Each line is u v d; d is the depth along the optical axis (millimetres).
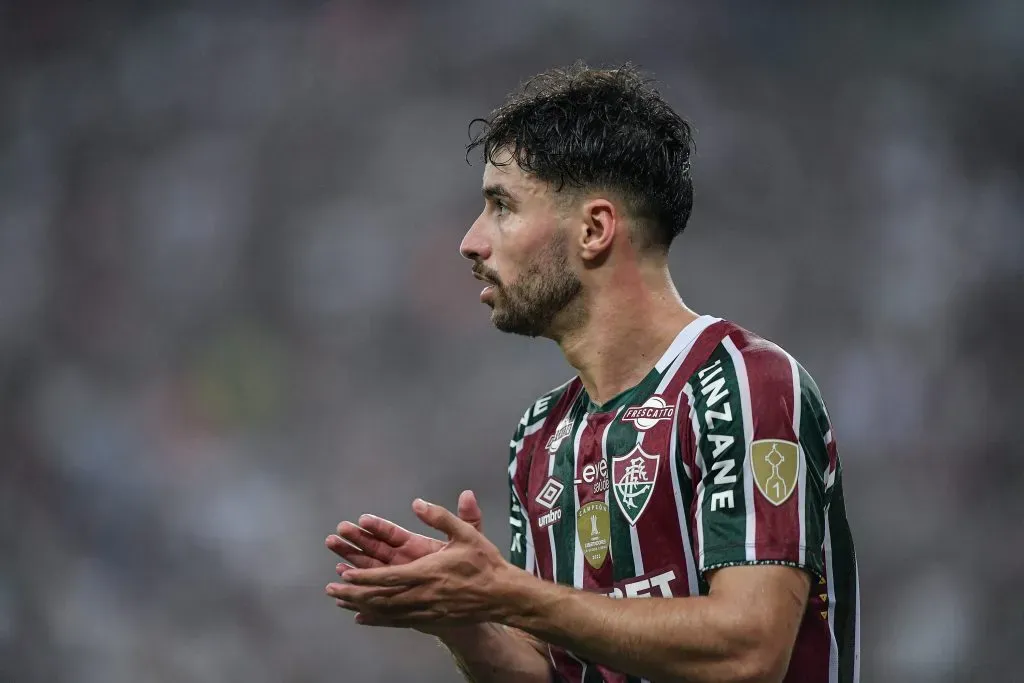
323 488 54812
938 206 59750
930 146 60812
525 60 63156
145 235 60062
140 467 54469
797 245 59938
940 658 46438
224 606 49656
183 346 58062
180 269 59375
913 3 62562
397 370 57531
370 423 56344
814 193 60625
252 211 60938
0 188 60344
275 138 62156
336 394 56969
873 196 60219
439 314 58531
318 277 59469
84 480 53375
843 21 62750
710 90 62344
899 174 60375
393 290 59031
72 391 56281
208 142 62000
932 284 58188
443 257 59656
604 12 63344
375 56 63344
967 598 47906
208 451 55531
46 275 58906
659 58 63000
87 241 59750
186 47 63500
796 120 61812
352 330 58344
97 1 63406
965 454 52875
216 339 58281
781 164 61094
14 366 56781
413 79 63000
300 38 63750
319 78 62938
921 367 55844
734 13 63031
